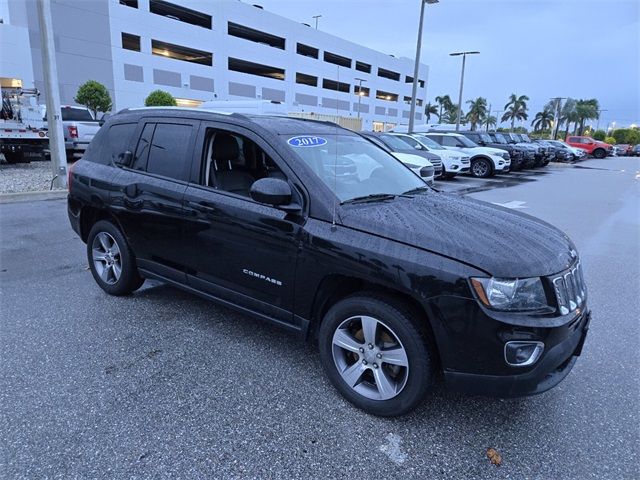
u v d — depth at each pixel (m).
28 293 4.49
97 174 4.24
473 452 2.47
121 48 34.31
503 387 2.40
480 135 22.02
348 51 56.56
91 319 3.94
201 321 3.96
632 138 91.81
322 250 2.76
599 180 18.77
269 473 2.27
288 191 2.87
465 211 3.13
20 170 13.43
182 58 41.12
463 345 2.40
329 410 2.79
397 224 2.70
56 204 9.02
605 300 4.82
